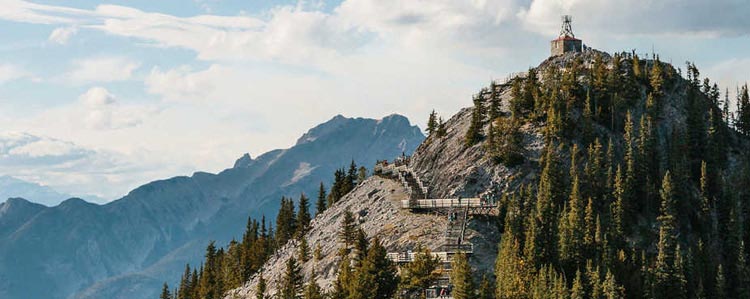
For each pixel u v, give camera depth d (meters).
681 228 176.25
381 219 183.25
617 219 167.75
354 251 175.75
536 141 187.88
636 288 148.50
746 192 190.62
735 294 164.38
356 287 146.00
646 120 196.38
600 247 153.62
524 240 152.25
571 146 186.62
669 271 152.38
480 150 189.88
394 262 157.00
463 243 155.50
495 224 163.62
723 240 179.25
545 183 167.25
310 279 166.25
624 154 190.75
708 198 185.38
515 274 137.62
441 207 175.25
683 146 195.00
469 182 182.00
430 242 160.75
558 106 193.88
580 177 175.62
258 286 187.12
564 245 150.25
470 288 132.62
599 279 140.00
